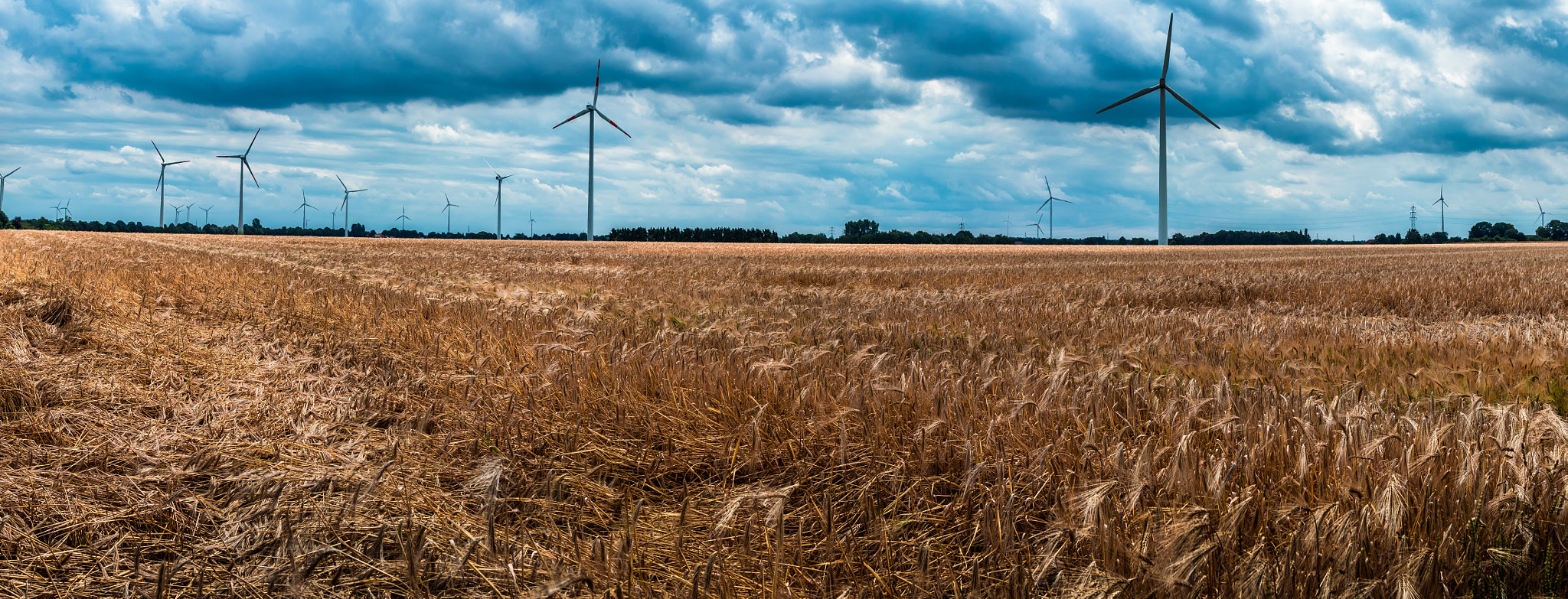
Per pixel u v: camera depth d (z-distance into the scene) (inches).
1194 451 144.2
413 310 422.9
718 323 407.8
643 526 153.5
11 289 434.3
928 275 1055.6
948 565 131.5
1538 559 115.8
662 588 123.3
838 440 183.9
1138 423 182.1
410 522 140.2
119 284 504.7
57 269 577.6
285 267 883.4
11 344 284.2
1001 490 139.7
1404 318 561.3
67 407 222.8
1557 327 428.5
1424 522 121.2
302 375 282.5
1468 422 163.8
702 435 201.0
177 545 142.6
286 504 155.3
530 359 283.3
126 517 151.9
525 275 988.6
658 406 218.8
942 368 245.6
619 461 189.3
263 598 125.3
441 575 127.0
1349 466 137.5
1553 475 131.3
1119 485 135.0
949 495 156.2
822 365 253.1
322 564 133.5
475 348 310.5
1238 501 127.6
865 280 983.0
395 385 265.6
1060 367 226.2
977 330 427.5
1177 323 448.5
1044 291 748.0
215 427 213.5
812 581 126.3
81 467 181.2
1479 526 118.7
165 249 1368.1
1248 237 7258.9
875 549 137.9
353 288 553.9
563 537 146.8
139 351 303.3
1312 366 292.0
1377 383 266.2
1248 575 105.6
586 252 1977.1
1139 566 110.8
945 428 177.2
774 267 1234.6
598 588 123.1
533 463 188.2
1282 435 155.9
